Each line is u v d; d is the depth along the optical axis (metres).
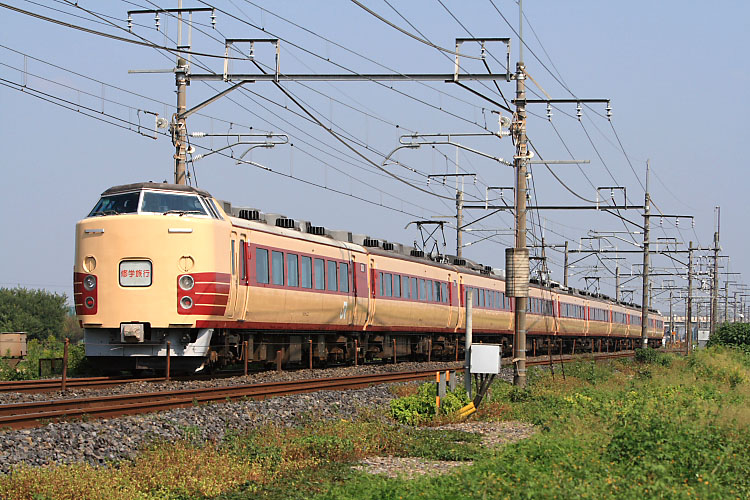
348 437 14.89
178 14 26.69
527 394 23.39
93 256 21.77
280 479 12.12
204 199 22.73
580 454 12.06
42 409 14.65
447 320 40.34
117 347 21.86
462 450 14.73
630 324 78.50
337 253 30.62
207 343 22.14
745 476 11.77
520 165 25.38
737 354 49.31
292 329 27.23
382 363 36.84
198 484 11.27
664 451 12.00
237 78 25.77
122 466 11.59
